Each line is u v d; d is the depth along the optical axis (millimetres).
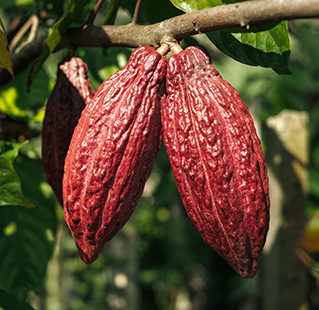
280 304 797
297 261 794
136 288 2137
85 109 499
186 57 491
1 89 767
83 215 493
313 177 1104
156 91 492
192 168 479
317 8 432
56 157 571
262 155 486
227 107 478
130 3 763
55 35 570
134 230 2098
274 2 446
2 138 757
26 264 727
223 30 517
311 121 1378
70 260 2580
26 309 622
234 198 474
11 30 818
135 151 486
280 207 802
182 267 2963
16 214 734
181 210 3092
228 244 490
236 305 2451
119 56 796
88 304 2732
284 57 542
